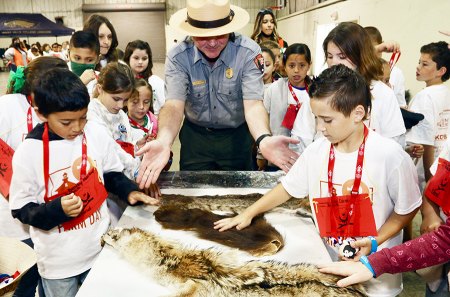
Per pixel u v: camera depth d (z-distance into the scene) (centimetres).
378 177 107
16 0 1041
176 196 137
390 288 111
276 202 121
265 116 162
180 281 90
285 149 138
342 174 110
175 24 162
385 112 144
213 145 193
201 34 147
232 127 190
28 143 117
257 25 362
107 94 166
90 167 122
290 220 120
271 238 108
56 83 108
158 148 138
